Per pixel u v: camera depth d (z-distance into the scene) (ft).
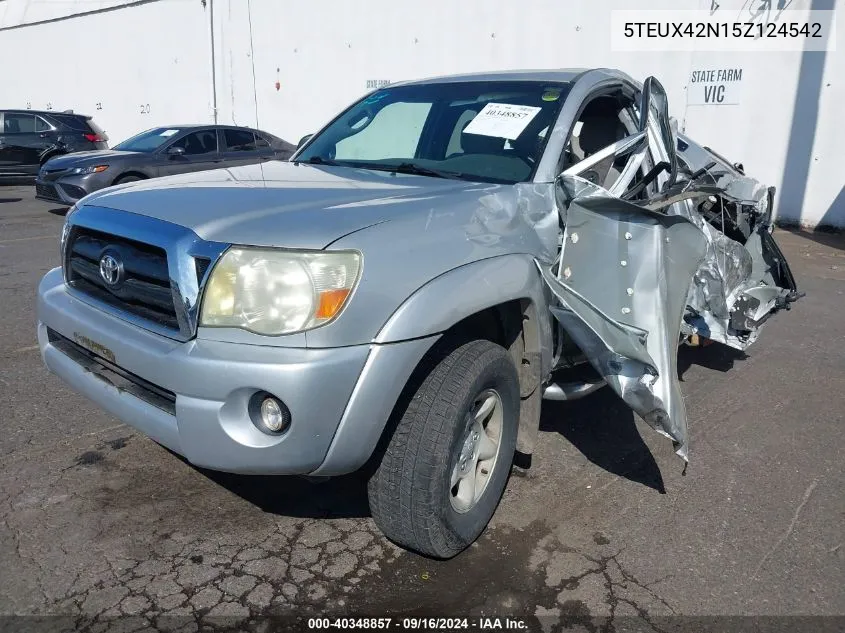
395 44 48.91
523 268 9.54
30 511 10.03
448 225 8.89
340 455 7.86
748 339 15.52
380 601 8.55
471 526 9.36
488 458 9.79
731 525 10.41
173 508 10.28
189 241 7.98
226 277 7.73
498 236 9.50
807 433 13.60
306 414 7.52
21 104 86.58
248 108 60.08
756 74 35.78
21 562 8.95
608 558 9.53
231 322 7.72
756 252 17.24
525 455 11.78
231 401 7.66
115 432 12.48
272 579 8.86
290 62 55.77
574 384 11.55
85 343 9.11
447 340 8.98
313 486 11.00
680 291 10.43
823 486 11.60
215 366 7.59
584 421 13.79
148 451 11.85
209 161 38.91
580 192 9.98
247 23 58.03
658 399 9.54
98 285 9.50
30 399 13.67
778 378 16.55
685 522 10.44
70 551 9.21
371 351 7.79
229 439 7.70
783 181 36.22
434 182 10.59
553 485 11.37
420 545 8.88
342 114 14.51
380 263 7.91
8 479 10.84
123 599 8.39
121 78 71.26
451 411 8.45
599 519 10.45
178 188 9.72
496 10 43.45
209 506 10.37
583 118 13.19
